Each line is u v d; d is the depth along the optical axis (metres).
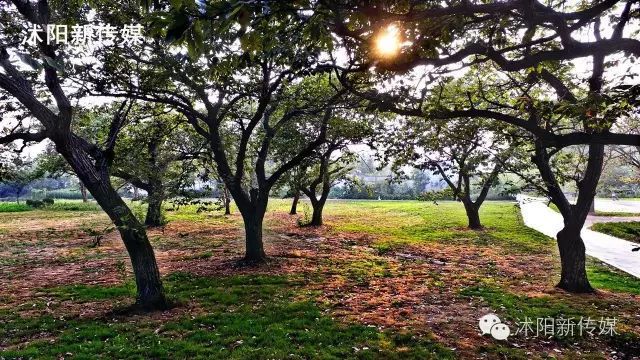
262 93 12.55
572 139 4.64
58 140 8.60
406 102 6.62
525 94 7.75
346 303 10.39
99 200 9.21
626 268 15.43
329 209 43.91
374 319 9.15
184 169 12.88
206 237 22.91
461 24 3.97
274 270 14.10
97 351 7.39
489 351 7.55
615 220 29.30
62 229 27.53
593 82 8.05
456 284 12.62
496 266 15.65
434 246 20.25
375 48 3.99
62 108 8.49
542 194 12.45
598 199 54.31
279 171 15.16
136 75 11.15
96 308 10.07
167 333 8.27
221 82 10.63
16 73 8.13
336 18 3.39
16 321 9.09
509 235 23.92
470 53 4.04
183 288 11.72
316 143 14.55
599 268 15.40
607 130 5.41
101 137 14.78
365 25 3.69
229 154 16.78
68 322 9.00
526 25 4.20
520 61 3.93
